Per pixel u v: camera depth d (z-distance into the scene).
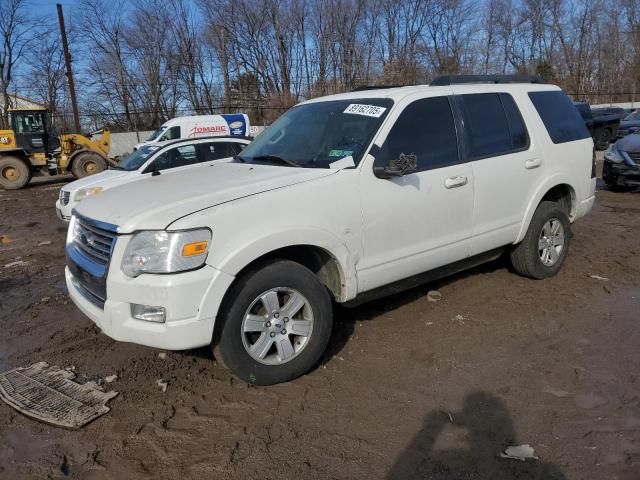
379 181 3.94
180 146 9.73
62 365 4.09
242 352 3.44
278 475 2.79
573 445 2.94
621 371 3.68
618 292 5.17
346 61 37.38
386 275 4.06
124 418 3.35
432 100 4.45
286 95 34.47
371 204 3.89
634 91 42.72
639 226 8.00
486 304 4.96
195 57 38.97
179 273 3.14
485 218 4.70
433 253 4.33
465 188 4.47
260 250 3.36
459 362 3.90
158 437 3.15
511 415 3.23
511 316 4.68
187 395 3.59
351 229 3.80
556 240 5.53
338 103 4.59
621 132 21.69
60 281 6.45
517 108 5.12
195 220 3.19
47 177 22.67
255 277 3.42
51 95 38.31
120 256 3.24
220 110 37.53
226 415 3.34
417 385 3.61
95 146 19.84
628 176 10.60
